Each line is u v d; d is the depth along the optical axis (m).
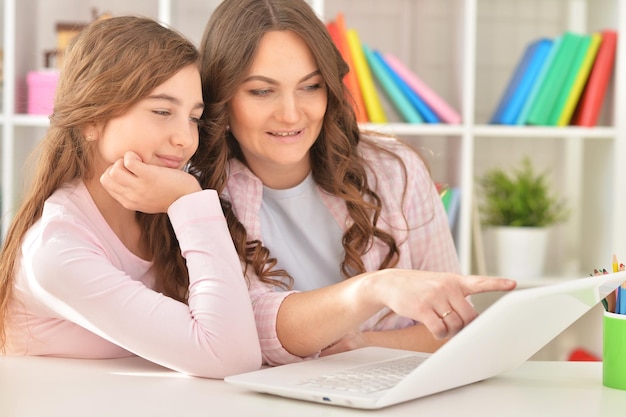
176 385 1.21
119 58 1.39
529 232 3.04
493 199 3.15
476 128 2.97
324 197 1.69
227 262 1.34
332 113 1.62
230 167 1.66
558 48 3.03
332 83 1.53
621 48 3.02
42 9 3.19
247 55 1.49
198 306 1.31
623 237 3.05
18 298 1.45
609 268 3.09
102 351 1.44
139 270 1.51
